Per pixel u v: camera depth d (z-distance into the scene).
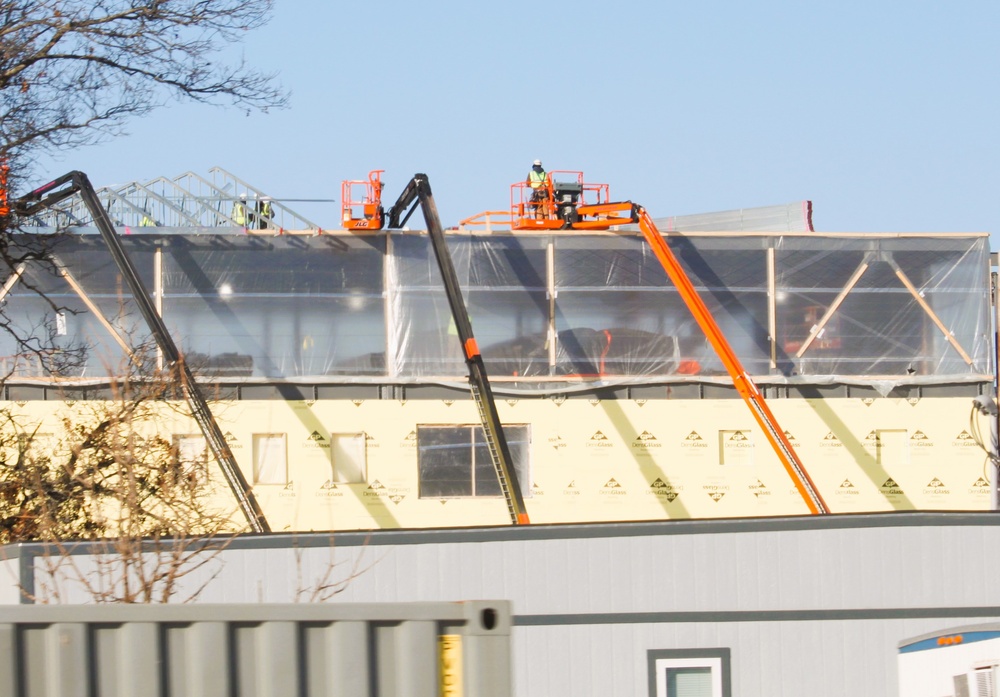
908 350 83.25
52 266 79.00
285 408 79.19
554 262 82.06
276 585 42.00
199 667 18.95
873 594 41.69
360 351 80.62
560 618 41.81
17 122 60.72
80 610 19.05
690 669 41.59
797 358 82.75
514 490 69.19
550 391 80.31
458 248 81.75
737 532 41.97
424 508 78.75
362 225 81.19
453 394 80.19
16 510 58.12
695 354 81.88
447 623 19.00
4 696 18.84
